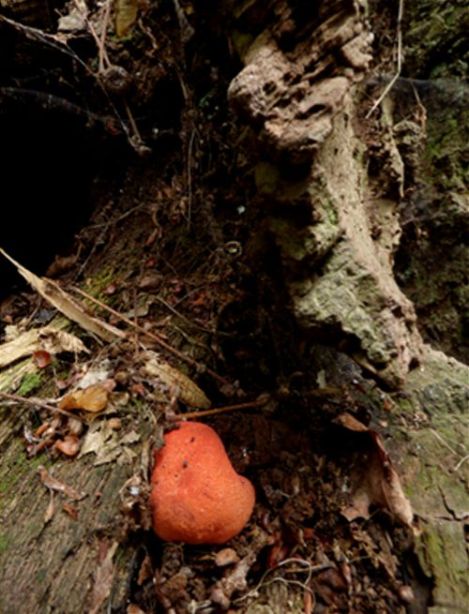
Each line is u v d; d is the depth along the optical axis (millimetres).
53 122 402
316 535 242
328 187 205
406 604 221
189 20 258
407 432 274
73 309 316
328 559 235
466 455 261
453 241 368
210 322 305
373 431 251
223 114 323
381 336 208
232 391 283
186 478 229
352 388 289
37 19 366
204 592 221
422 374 300
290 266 211
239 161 301
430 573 225
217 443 251
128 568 227
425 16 345
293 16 189
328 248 211
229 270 312
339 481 254
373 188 294
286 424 274
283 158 190
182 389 278
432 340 385
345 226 214
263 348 290
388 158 287
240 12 200
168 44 338
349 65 186
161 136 389
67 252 425
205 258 334
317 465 259
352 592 226
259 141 191
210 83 323
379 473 245
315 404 276
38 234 480
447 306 380
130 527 228
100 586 221
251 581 231
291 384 280
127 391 275
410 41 349
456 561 226
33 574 226
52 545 233
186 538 223
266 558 237
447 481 253
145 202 387
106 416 267
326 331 213
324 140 183
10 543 234
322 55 186
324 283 210
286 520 240
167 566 224
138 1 331
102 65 354
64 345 300
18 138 413
